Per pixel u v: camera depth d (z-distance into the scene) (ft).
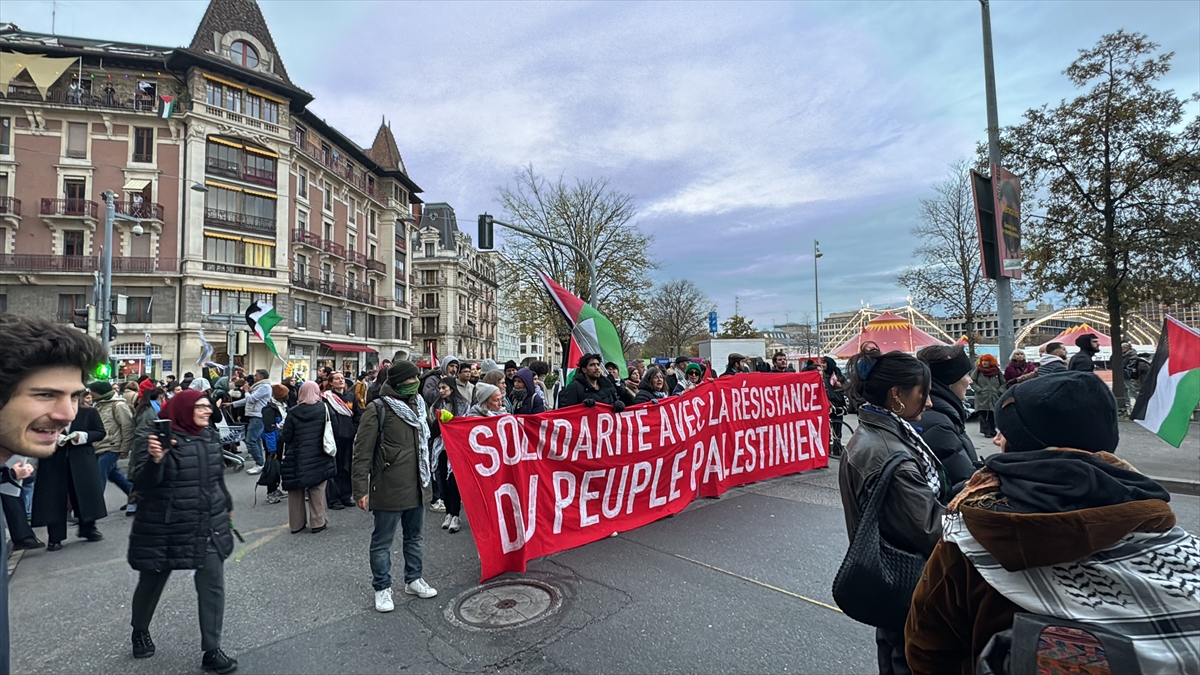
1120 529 3.21
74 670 10.16
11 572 15.64
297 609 12.46
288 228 122.42
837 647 10.14
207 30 114.42
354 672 9.82
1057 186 44.98
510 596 12.71
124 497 25.81
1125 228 42.63
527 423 14.99
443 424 13.52
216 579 10.22
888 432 6.66
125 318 103.76
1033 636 3.39
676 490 18.88
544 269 80.64
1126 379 43.09
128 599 13.57
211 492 10.44
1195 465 23.18
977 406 31.09
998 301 30.30
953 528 4.09
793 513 18.75
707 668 9.54
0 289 101.30
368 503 12.55
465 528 18.65
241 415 37.04
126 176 106.83
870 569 5.59
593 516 16.28
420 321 225.97
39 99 104.32
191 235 106.83
